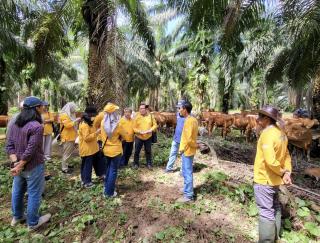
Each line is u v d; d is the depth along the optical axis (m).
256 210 5.02
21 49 14.60
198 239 4.29
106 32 8.34
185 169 5.45
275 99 38.66
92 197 5.72
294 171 7.75
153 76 26.14
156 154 9.15
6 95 15.66
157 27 24.34
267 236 3.92
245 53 16.53
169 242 4.22
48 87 31.75
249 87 39.03
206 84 18.81
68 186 6.46
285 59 12.29
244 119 12.89
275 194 4.13
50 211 5.28
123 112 7.73
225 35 7.62
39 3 10.23
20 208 4.83
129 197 5.71
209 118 13.88
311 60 8.80
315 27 6.41
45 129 8.16
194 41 18.80
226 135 13.82
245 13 7.46
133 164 7.75
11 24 11.77
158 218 4.79
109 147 5.54
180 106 5.38
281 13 7.23
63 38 9.29
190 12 8.28
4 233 4.53
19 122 4.35
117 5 8.38
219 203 5.40
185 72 34.53
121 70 8.44
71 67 32.25
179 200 5.43
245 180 6.21
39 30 8.33
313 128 10.45
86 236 4.50
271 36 14.45
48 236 4.45
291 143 8.90
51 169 7.66
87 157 6.25
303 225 4.62
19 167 4.27
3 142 12.29
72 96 35.69
